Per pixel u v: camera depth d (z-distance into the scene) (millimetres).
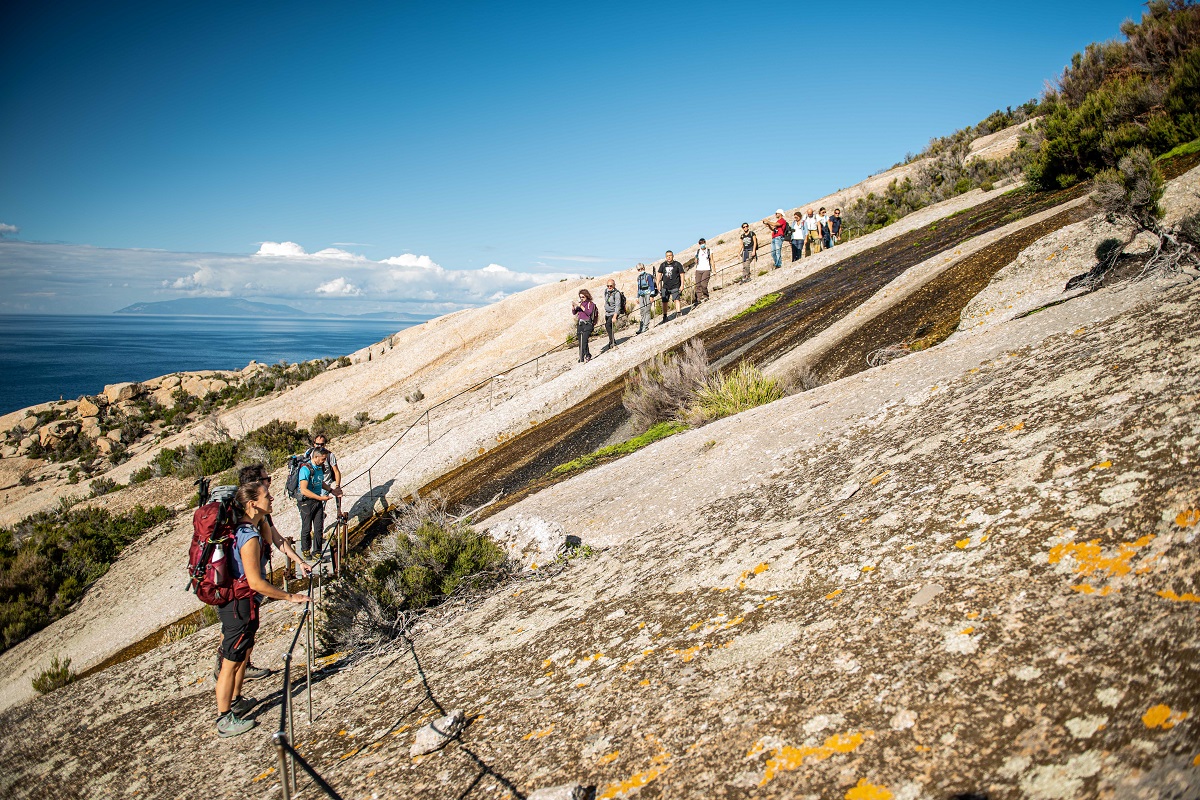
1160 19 17859
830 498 4211
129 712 6039
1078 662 1933
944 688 2102
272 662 6277
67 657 11742
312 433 26750
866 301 14344
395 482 15656
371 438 22531
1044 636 2100
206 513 4539
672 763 2342
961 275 12781
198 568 4504
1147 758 1532
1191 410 2699
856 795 1869
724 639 3047
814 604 2982
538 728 3004
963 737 1902
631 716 2752
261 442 24281
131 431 39438
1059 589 2262
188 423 40281
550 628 4305
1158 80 15211
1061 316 6344
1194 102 13227
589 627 3982
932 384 5953
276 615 8281
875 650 2436
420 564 6406
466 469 15211
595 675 3289
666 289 21359
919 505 3318
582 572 5582
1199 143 12297
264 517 4871
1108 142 14812
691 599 3695
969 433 3916
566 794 2260
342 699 4590
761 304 18984
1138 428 2838
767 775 2088
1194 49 13391
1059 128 16594
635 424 13055
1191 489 2277
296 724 4391
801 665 2562
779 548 3771
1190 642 1759
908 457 4098
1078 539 2430
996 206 18797
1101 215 10141
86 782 4633
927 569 2771
